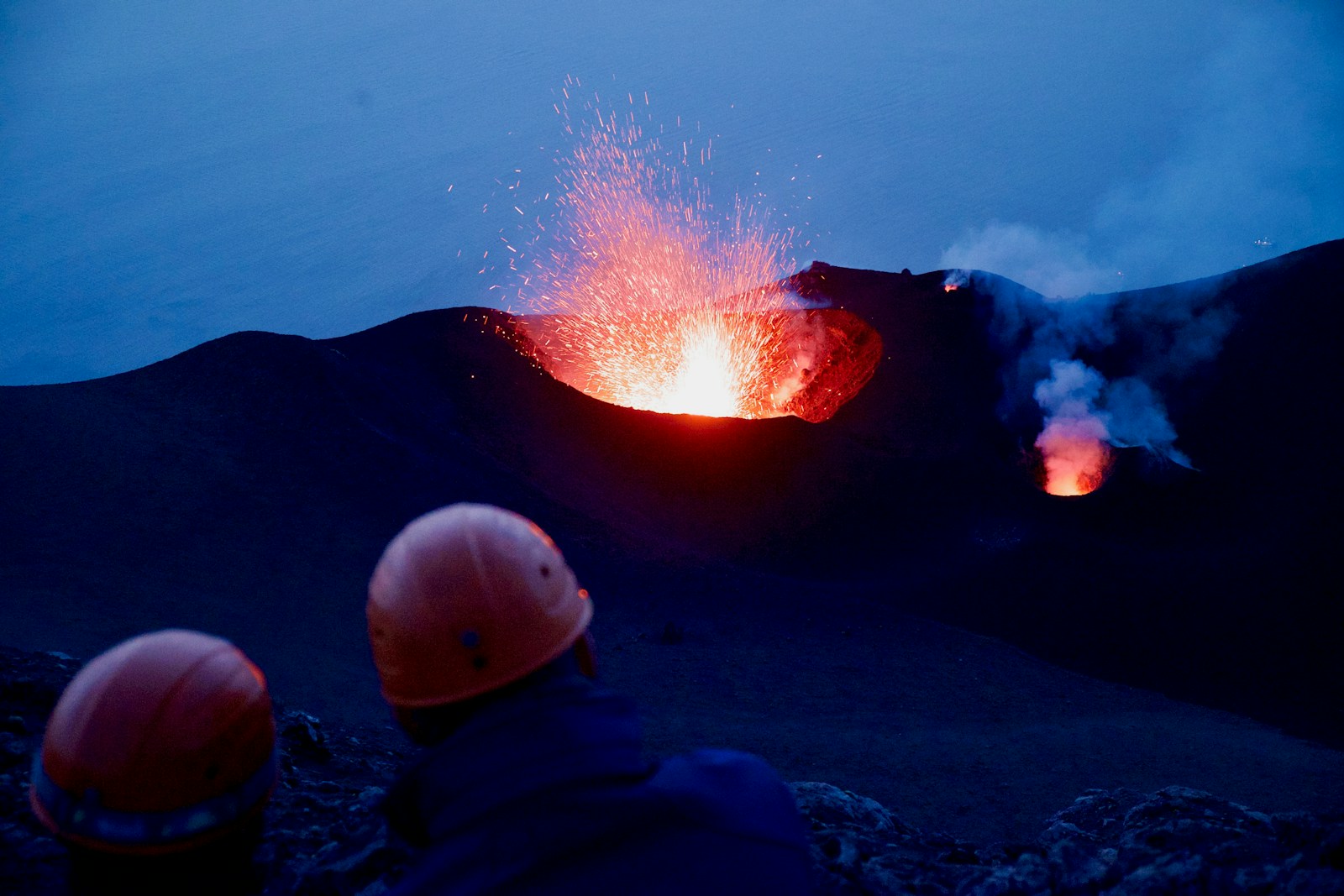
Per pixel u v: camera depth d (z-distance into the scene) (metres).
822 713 13.16
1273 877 2.65
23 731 4.98
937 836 4.75
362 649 13.54
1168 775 11.36
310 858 3.30
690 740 11.96
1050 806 10.32
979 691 14.23
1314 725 14.27
